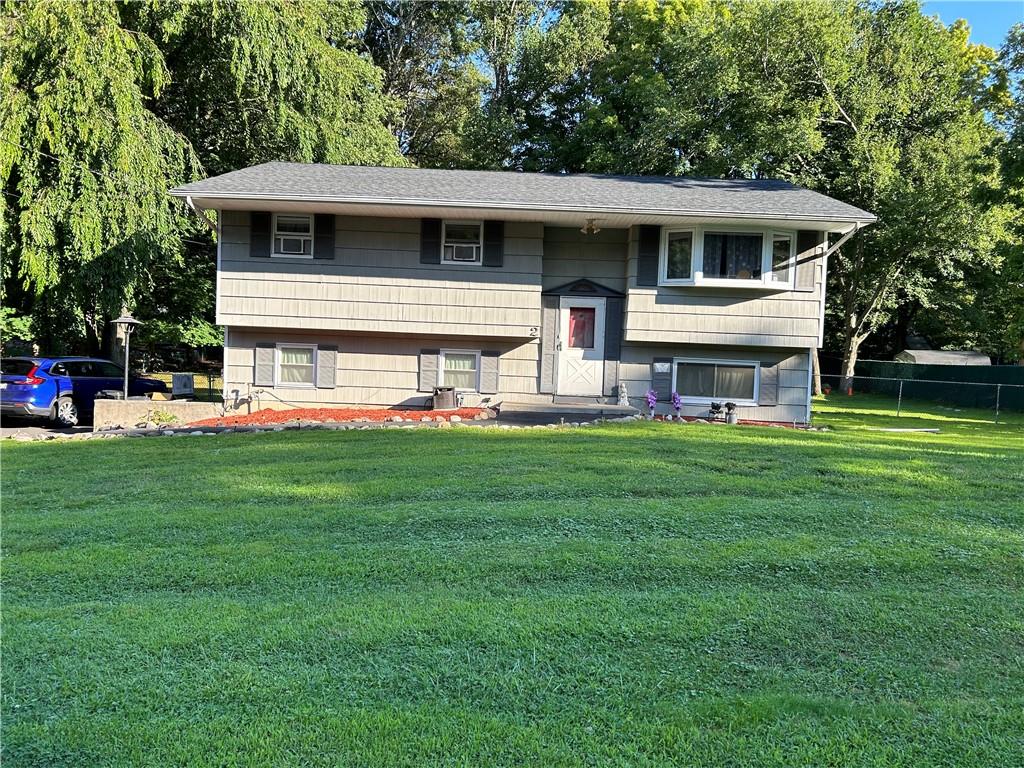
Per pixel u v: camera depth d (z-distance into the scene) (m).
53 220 14.06
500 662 3.61
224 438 10.45
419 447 9.23
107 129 14.12
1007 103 27.09
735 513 6.18
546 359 15.19
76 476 7.85
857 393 30.28
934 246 25.38
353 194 13.45
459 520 5.96
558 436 10.20
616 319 15.18
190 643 3.78
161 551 5.27
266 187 13.68
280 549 5.31
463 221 14.67
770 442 9.80
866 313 29.31
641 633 3.93
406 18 33.81
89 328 19.12
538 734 2.99
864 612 4.25
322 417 12.83
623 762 2.82
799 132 22.95
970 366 26.25
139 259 15.34
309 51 18.33
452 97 34.59
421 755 2.85
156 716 3.12
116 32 14.18
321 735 2.98
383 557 5.12
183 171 17.27
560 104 32.62
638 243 14.60
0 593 4.52
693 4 28.97
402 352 15.12
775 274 14.34
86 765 2.79
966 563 5.09
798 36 23.47
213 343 20.72
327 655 3.67
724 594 4.50
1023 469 8.25
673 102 24.77
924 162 24.70
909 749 2.94
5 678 3.44
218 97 18.92
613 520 5.96
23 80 14.10
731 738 2.99
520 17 34.50
